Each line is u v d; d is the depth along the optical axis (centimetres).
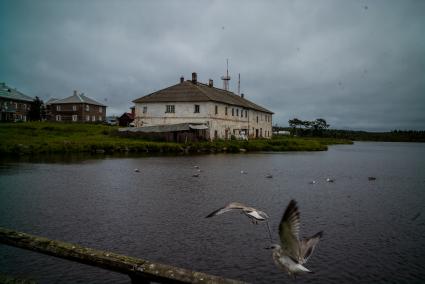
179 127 6519
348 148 10406
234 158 5166
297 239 328
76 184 2683
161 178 3034
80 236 1473
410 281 1109
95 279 1088
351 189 2712
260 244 1396
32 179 2889
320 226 1672
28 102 10594
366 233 1566
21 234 525
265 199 2248
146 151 5819
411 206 2112
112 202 2081
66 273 1124
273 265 1208
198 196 2291
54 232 1520
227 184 2789
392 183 3077
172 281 401
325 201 2234
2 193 2316
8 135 5991
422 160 5834
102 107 11638
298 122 16400
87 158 4631
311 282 1095
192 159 4828
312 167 4284
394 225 1697
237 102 8075
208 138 6950
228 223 1667
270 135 10169
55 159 4406
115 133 6975
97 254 460
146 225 1628
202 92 7119
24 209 1898
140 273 419
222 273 1148
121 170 3516
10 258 1230
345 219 1798
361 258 1280
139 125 7500
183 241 1423
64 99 10956
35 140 5562
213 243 1403
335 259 1270
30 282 488
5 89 10250
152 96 7444
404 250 1365
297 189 2648
